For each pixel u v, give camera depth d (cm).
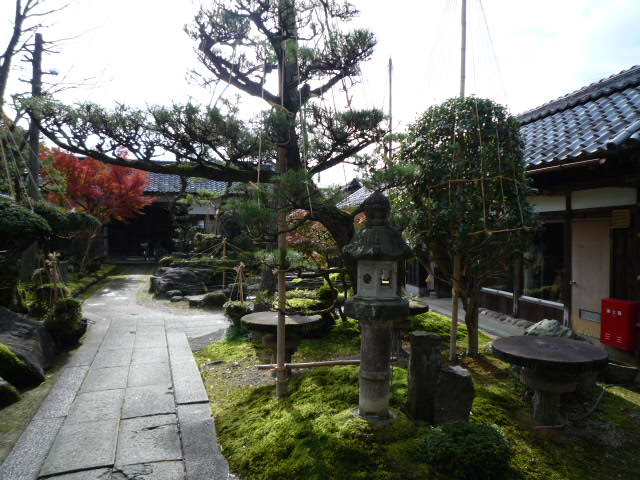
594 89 795
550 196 694
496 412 386
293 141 448
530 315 759
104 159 478
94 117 438
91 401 449
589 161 490
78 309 691
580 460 333
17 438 373
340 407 376
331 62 467
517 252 515
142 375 534
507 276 841
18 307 727
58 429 384
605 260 610
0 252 880
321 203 414
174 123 430
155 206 2164
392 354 570
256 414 400
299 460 308
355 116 421
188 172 495
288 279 1242
